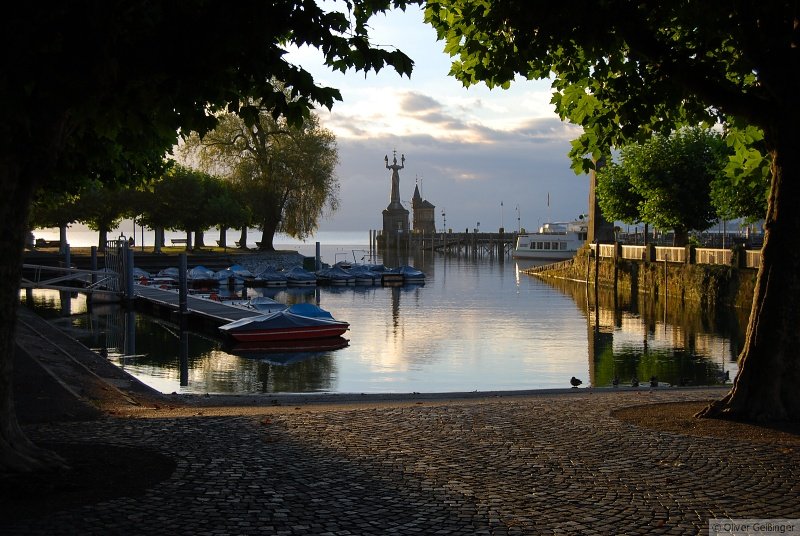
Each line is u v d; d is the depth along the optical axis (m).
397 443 10.98
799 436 11.54
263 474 9.21
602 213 83.94
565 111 16.16
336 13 9.48
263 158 89.69
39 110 8.94
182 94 9.05
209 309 47.38
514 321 49.59
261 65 9.13
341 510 8.00
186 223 93.06
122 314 50.84
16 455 8.96
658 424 12.45
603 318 51.00
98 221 89.38
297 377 29.83
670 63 13.23
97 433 11.35
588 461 10.07
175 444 10.63
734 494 8.74
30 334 28.56
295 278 81.56
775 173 12.91
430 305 60.66
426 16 15.10
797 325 12.74
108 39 8.38
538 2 11.91
